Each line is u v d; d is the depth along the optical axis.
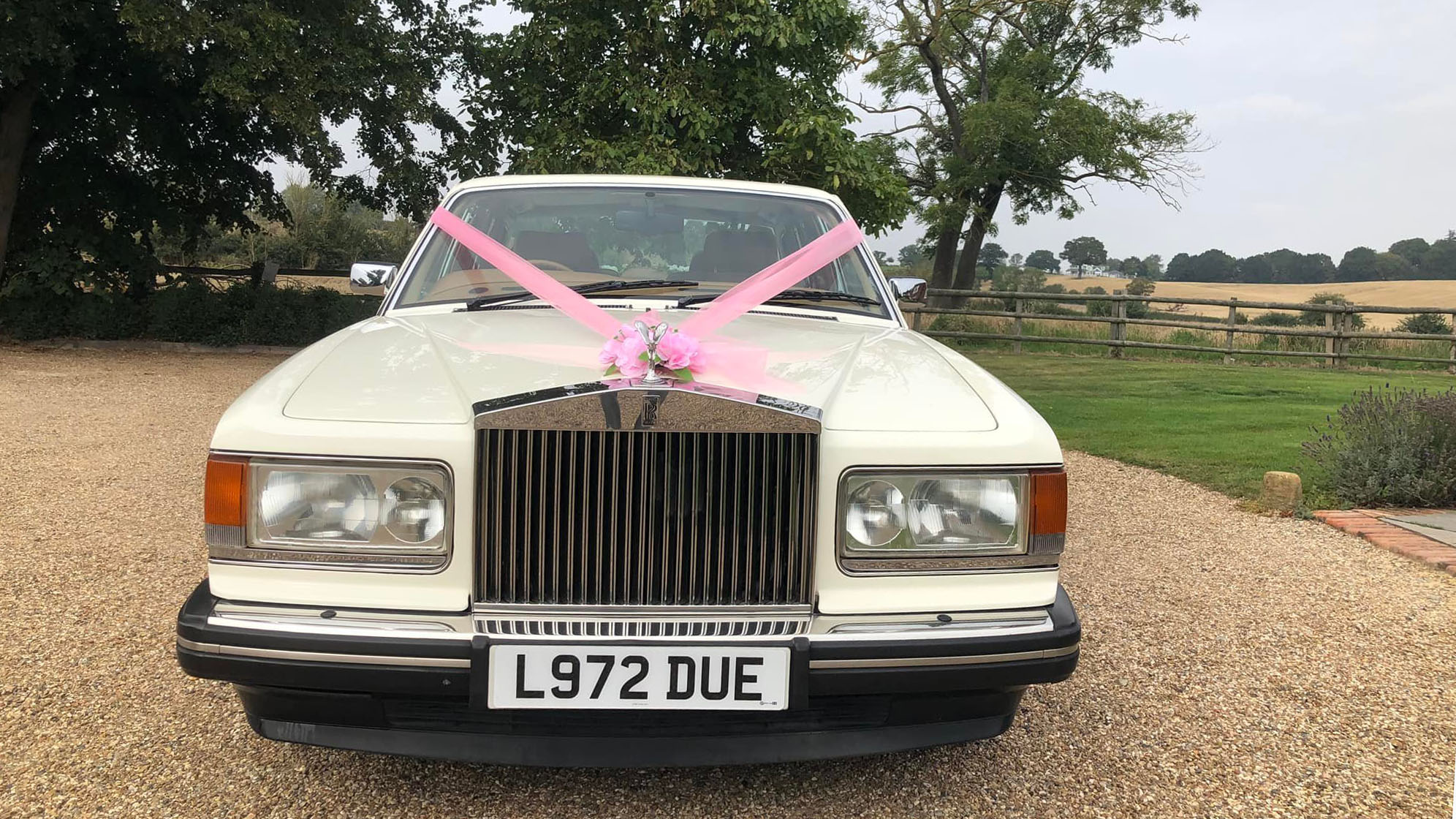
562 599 1.85
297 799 2.19
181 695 2.71
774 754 1.96
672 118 10.05
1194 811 2.26
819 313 2.92
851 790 2.31
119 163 14.84
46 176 14.18
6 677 2.80
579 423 1.80
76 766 2.31
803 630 1.88
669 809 2.20
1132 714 2.77
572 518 1.83
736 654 1.84
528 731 1.92
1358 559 4.43
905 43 24.38
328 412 1.90
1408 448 5.41
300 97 12.01
